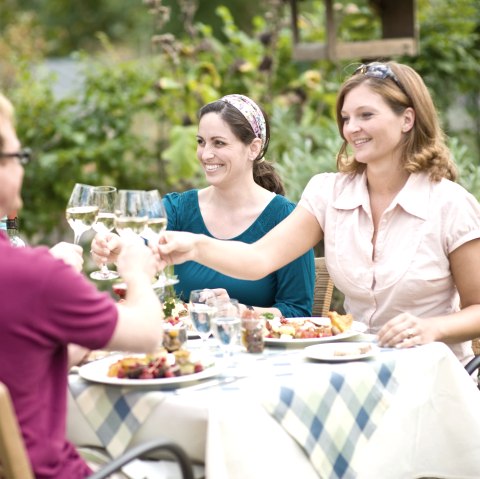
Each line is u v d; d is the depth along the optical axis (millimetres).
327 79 12953
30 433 3389
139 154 12977
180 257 5078
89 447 4180
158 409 3906
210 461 3674
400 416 4332
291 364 4336
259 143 6324
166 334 4465
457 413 4559
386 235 5344
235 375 4145
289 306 6055
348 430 4152
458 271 5238
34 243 13453
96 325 3449
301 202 5730
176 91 11844
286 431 3939
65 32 36281
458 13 12391
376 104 5301
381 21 10250
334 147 9133
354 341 4863
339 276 5500
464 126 13477
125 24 36438
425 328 4793
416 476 4473
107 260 5191
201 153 6258
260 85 12289
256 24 13633
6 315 3281
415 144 5391
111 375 4148
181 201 6520
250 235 6285
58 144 13031
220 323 4254
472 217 5223
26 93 13305
